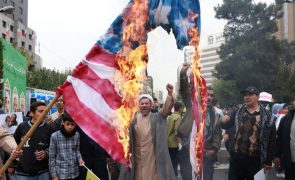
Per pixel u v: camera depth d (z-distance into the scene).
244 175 6.75
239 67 41.69
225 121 7.05
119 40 5.12
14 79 12.86
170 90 6.06
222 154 12.59
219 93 48.06
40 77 44.41
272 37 43.00
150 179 6.06
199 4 5.58
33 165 6.36
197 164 5.68
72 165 6.31
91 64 4.95
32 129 4.66
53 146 6.27
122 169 6.20
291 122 7.44
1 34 72.88
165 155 6.12
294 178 7.46
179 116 8.86
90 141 6.98
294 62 48.81
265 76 42.03
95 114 4.88
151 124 6.16
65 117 6.17
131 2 5.23
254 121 6.61
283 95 41.47
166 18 5.42
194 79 5.73
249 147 6.58
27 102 17.70
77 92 4.86
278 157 7.60
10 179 6.69
